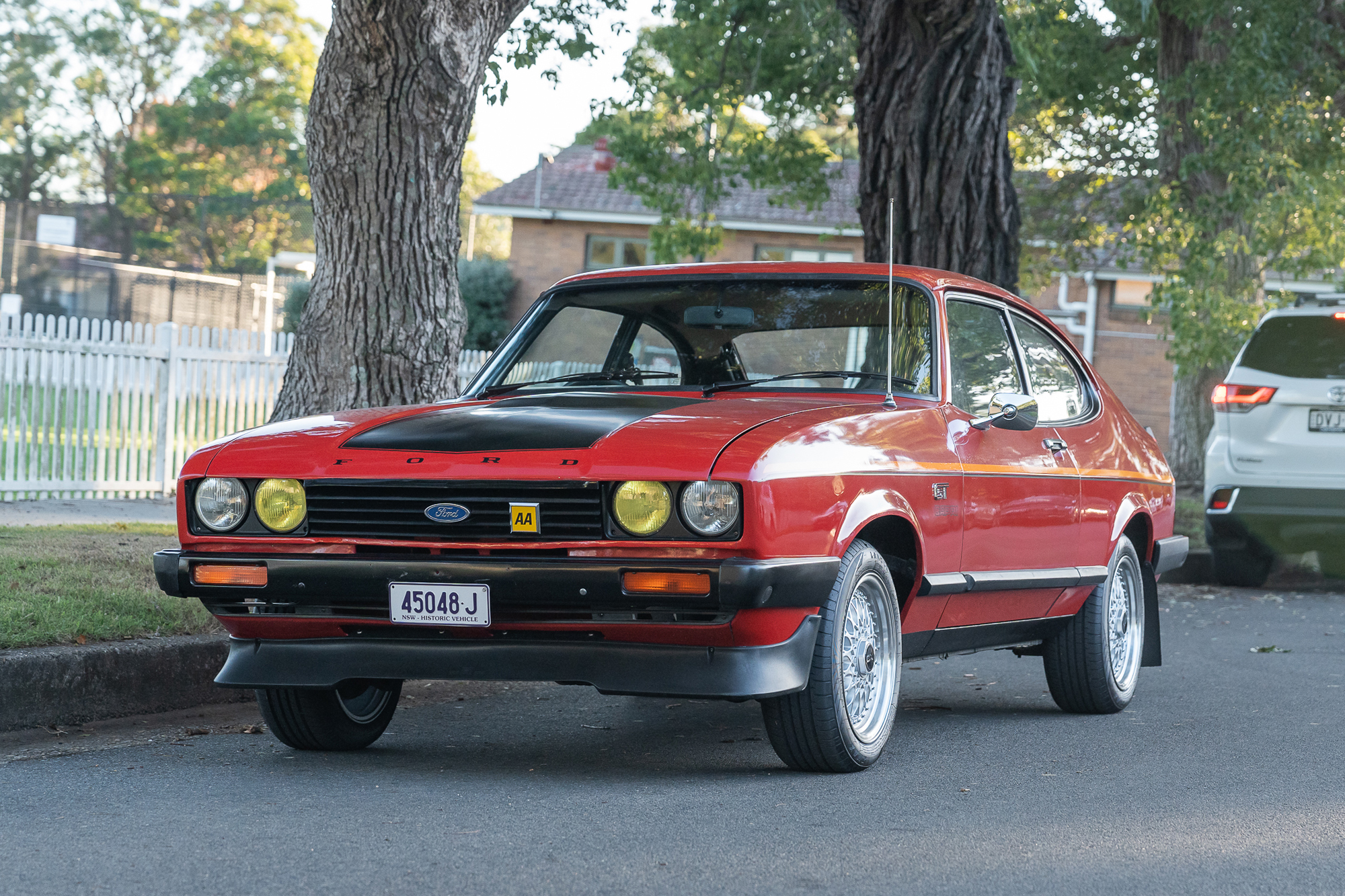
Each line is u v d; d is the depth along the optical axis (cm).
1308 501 1120
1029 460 575
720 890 347
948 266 1104
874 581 483
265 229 5009
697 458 425
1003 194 1120
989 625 570
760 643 439
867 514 465
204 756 507
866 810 433
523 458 436
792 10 1753
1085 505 620
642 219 3136
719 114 1908
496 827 402
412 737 557
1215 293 1616
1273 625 982
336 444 463
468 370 1952
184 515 471
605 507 427
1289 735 589
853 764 480
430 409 505
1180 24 1770
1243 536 1159
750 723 598
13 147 5506
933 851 388
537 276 3200
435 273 821
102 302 3566
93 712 572
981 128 1105
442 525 439
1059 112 1984
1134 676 666
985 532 541
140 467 1390
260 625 471
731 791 455
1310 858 390
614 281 590
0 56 5472
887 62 1109
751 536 419
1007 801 454
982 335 583
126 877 350
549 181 3266
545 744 545
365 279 807
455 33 798
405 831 397
